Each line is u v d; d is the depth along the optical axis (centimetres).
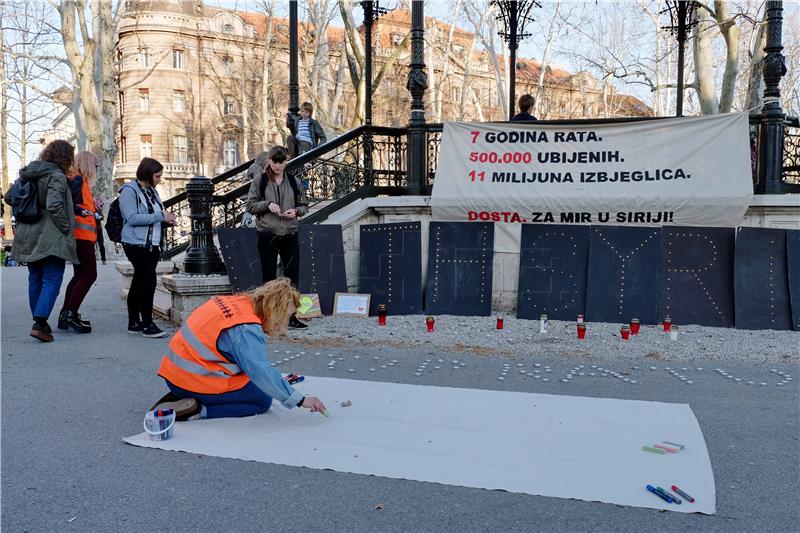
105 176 2156
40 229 629
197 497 302
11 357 583
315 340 659
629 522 278
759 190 787
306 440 372
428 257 809
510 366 564
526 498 300
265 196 693
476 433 385
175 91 4816
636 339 660
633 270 746
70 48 2148
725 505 296
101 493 306
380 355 604
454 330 705
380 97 3441
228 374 403
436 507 292
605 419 412
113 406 443
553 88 4169
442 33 3238
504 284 806
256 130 4603
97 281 1235
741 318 711
